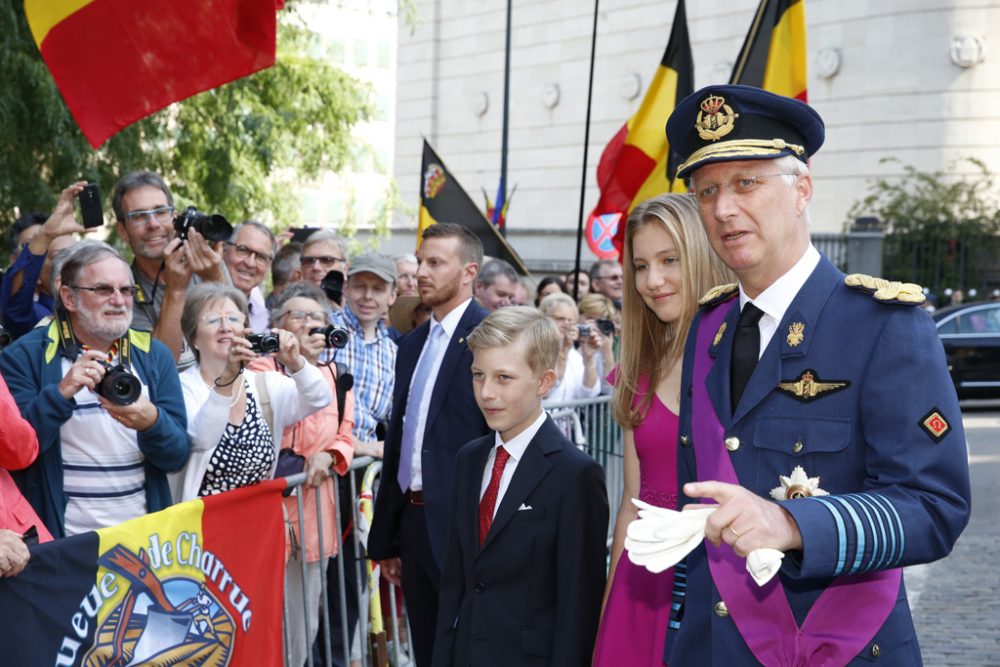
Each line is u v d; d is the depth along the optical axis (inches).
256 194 453.7
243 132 446.0
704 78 1116.5
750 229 78.2
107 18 159.5
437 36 1344.7
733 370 82.7
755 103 78.2
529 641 111.9
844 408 75.1
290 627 151.3
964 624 212.1
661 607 103.5
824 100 1090.1
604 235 423.2
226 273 176.9
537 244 1194.0
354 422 183.8
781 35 247.1
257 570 128.6
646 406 107.4
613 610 107.5
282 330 143.8
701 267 105.0
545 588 113.3
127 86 161.3
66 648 103.6
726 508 65.9
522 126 1268.5
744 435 79.0
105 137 160.9
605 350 231.3
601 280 305.6
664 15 1146.7
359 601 157.4
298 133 483.8
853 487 75.1
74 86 159.2
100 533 107.7
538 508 113.7
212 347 145.6
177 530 116.5
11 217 370.3
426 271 155.3
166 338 150.8
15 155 346.9
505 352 115.0
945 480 71.3
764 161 77.7
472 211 296.5
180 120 426.3
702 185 80.4
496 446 120.1
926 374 73.0
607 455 221.3
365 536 161.3
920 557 69.5
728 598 77.3
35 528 110.4
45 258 165.9
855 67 1069.1
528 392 116.1
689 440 85.4
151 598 112.8
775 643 76.1
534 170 1261.1
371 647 157.5
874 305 76.2
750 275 80.7
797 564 68.0
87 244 125.5
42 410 112.7
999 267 975.6
